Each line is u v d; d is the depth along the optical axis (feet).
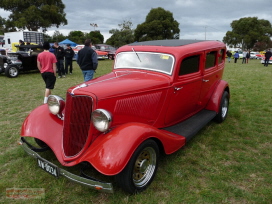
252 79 36.81
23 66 39.96
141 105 10.28
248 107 20.76
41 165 9.19
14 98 23.65
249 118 17.87
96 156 7.96
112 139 8.18
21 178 9.96
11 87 29.17
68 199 8.75
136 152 8.27
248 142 13.64
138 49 12.98
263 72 47.44
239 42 221.46
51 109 10.59
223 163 11.38
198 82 13.56
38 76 39.04
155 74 11.85
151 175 9.39
